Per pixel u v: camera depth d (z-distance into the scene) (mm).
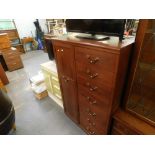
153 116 1077
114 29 930
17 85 2891
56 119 1914
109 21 932
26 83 2963
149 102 1101
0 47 3365
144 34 858
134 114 1150
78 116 1628
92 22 1047
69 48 1166
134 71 1012
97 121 1324
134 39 1004
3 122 850
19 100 2377
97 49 911
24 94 2553
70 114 1810
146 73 1023
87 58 1029
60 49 1289
